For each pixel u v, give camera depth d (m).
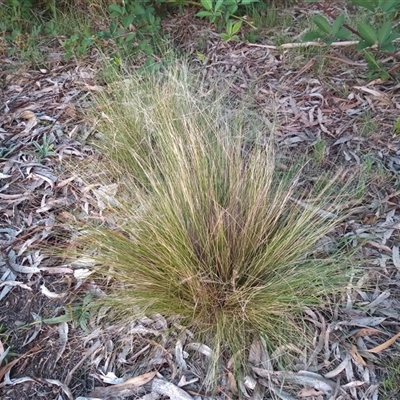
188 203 1.91
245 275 1.92
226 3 3.37
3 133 2.85
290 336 1.80
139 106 2.56
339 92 2.95
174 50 3.44
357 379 1.71
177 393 1.70
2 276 2.11
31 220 2.33
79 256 2.11
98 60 3.30
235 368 1.72
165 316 1.90
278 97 2.97
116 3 3.72
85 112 2.93
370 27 2.76
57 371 1.80
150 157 2.45
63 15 3.74
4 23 3.69
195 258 1.86
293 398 1.67
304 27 3.50
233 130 2.57
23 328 1.93
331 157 2.56
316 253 2.05
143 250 1.93
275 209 2.04
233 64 3.28
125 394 1.71
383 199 2.30
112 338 1.86
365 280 1.96
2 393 1.75
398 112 2.76
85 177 2.48
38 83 3.23
